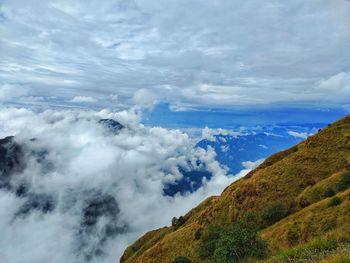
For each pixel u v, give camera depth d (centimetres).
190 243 6531
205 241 5181
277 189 6462
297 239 4009
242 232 1869
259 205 6266
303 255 930
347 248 817
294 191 6203
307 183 6331
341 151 7019
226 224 6394
